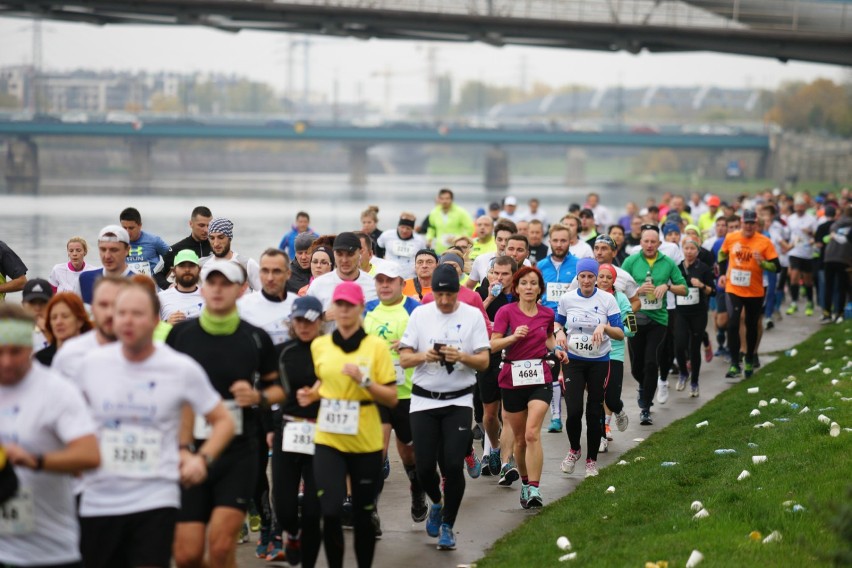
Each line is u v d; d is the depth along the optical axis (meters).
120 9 102.25
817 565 17.72
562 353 26.36
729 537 20.06
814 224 64.94
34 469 14.12
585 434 34.19
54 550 14.75
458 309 22.94
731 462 26.94
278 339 22.80
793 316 62.03
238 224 150.62
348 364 19.44
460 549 23.02
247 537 23.52
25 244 114.81
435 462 22.88
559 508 25.50
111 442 15.45
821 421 28.25
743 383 41.72
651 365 35.50
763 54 103.81
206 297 18.20
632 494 25.30
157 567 15.41
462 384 22.78
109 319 17.11
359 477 20.00
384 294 24.81
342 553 19.83
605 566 19.27
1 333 14.00
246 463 18.20
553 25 103.44
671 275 36.78
